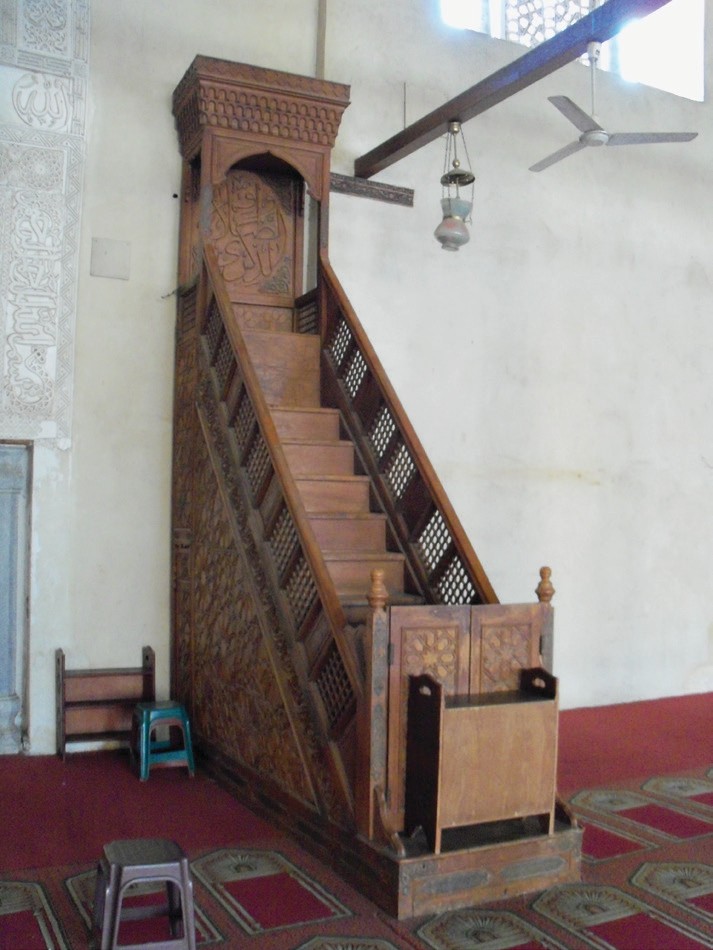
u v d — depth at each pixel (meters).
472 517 7.09
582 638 7.53
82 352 6.01
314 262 6.57
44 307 5.90
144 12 6.23
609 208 7.86
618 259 7.88
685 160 8.31
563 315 7.58
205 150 5.79
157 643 6.16
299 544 4.43
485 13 7.70
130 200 6.16
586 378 7.66
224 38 6.48
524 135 7.48
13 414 5.80
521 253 7.41
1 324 5.79
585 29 4.71
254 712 4.77
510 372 7.32
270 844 4.23
